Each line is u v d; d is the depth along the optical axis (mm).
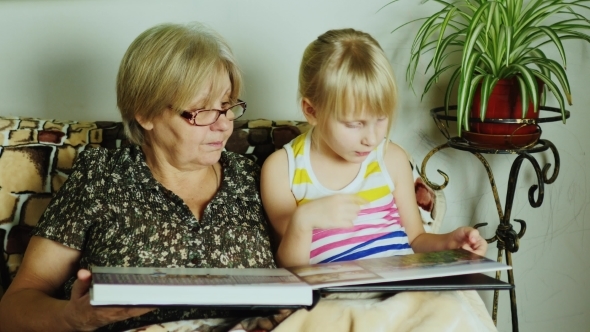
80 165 1364
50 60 1766
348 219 1256
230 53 1355
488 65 1580
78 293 1104
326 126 1347
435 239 1416
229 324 1179
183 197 1392
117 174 1338
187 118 1298
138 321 1276
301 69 1422
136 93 1312
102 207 1305
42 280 1296
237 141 1582
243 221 1392
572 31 1636
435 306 1153
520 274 1960
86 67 1774
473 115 1628
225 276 1102
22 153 1478
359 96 1285
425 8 1783
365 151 1344
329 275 1139
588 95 1827
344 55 1313
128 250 1283
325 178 1448
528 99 1534
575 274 1955
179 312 1286
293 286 1053
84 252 1313
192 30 1338
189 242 1306
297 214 1278
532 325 1991
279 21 1784
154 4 1756
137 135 1385
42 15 1738
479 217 1920
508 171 1887
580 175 1886
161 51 1288
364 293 1259
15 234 1446
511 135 1599
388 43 1810
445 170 1891
